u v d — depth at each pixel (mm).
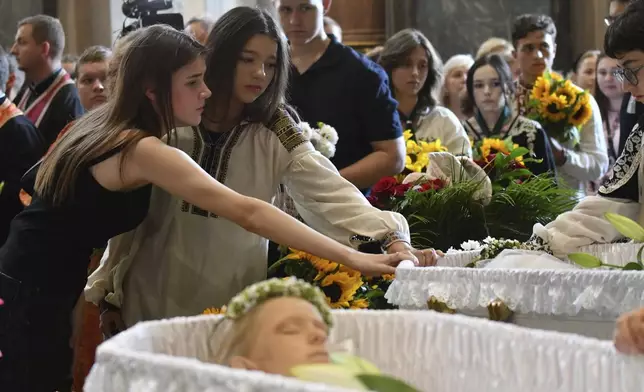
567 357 1083
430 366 1213
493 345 1141
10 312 2217
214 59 2395
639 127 2322
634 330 1032
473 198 3188
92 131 2270
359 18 8844
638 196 2318
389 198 3271
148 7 3732
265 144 2480
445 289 1627
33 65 4727
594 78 6148
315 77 3393
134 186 2223
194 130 2459
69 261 2301
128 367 952
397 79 4309
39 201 2324
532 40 4949
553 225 2270
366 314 1257
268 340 1096
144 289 2486
